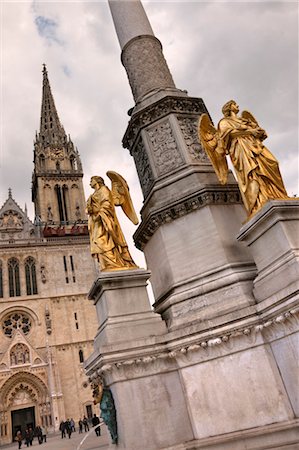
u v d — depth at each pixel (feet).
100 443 69.87
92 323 193.47
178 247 31.14
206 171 33.58
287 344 22.04
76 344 185.98
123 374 24.75
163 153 35.99
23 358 172.04
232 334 24.02
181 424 24.38
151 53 42.22
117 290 28.30
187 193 31.50
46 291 194.39
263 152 26.68
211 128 31.07
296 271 21.90
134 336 26.48
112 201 31.78
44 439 136.05
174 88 39.91
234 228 30.68
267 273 24.23
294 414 21.65
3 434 155.94
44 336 183.42
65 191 239.30
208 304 27.58
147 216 32.99
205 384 24.68
